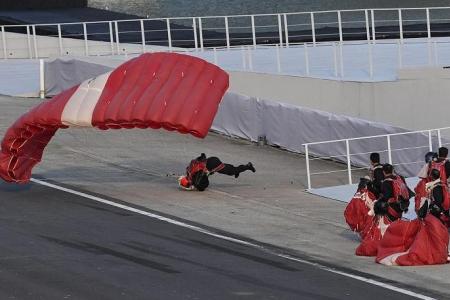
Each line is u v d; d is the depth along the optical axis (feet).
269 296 177.88
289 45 510.99
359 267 204.85
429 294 184.65
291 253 215.72
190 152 364.17
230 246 220.43
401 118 406.82
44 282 182.09
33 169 313.53
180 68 265.95
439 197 217.97
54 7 629.92
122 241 221.05
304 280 191.83
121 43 512.63
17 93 449.06
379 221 214.07
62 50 510.99
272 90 423.64
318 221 250.98
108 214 251.19
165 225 240.32
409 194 217.15
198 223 244.01
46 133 278.46
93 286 180.14
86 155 344.28
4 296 171.83
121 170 320.91
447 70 402.52
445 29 585.22
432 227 207.62
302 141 371.76
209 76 266.98
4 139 271.90
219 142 387.55
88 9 623.36
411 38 540.11
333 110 416.26
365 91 409.08
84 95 266.16
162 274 191.62
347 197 282.15
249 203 272.92
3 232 226.79
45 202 264.72
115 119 260.62
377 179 218.79
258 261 206.80
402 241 210.18
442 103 403.34
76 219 243.81
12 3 616.80
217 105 265.34
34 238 221.25
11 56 514.68
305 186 308.60
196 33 537.65
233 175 304.71
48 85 448.65
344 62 465.06
